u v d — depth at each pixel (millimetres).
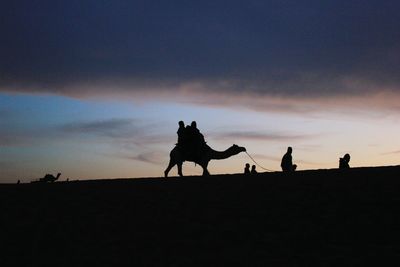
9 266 15930
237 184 22062
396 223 16672
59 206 20766
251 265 14531
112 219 19031
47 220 19344
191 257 15391
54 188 23375
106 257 15875
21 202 21547
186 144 28062
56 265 15641
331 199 19234
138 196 21438
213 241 16422
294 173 23359
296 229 16859
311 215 17891
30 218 19688
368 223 16859
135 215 19250
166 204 20188
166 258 15461
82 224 18750
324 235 16219
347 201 18875
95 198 21547
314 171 23453
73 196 21984
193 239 16719
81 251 16484
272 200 19672
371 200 18734
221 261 14945
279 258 14852
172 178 24312
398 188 19688
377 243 15422
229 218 18234
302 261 14555
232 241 16312
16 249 17094
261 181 22281
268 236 16453
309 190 20391
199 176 24547
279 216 18031
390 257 14336
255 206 19188
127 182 23906
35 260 16141
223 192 21125
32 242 17500
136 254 15914
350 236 16031
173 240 16766
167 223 18250
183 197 20875
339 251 15023
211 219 18281
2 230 18703
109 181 24328
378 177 21312
